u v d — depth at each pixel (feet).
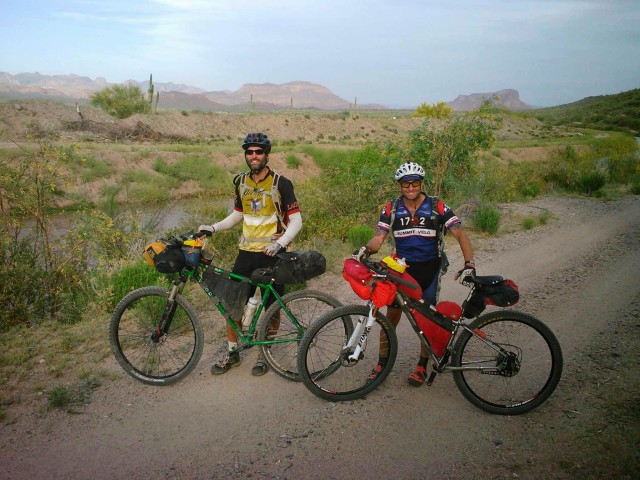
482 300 12.10
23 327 18.15
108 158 87.66
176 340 16.35
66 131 149.69
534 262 26.40
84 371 14.39
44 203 23.62
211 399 13.14
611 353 15.03
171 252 13.08
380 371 13.19
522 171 57.36
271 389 13.60
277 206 13.60
